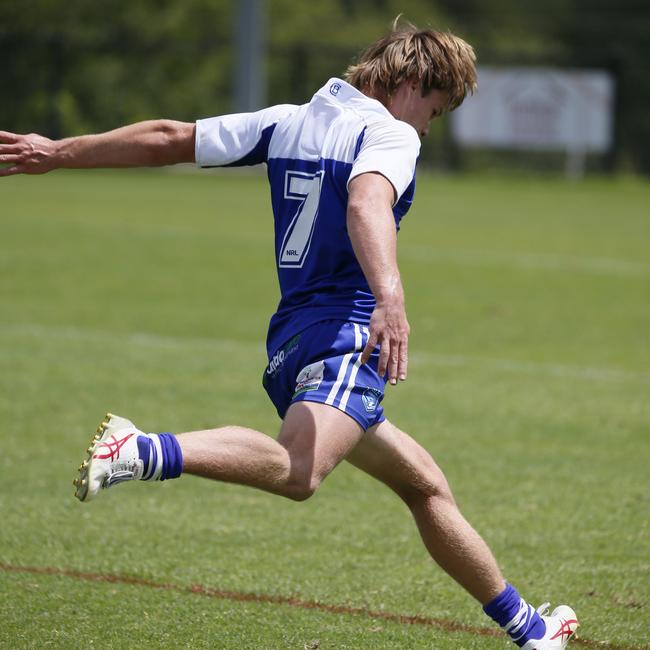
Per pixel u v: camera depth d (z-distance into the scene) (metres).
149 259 49.88
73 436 22.62
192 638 13.25
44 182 94.19
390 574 15.81
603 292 45.22
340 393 11.00
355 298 11.44
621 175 128.38
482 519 18.36
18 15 133.25
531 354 32.62
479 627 13.94
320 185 11.54
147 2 142.12
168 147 12.09
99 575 15.40
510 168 123.25
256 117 12.17
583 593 15.20
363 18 169.75
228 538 17.19
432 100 12.17
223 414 24.56
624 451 22.70
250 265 49.28
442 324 37.09
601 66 127.81
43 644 12.92
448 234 65.88
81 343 32.00
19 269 45.50
